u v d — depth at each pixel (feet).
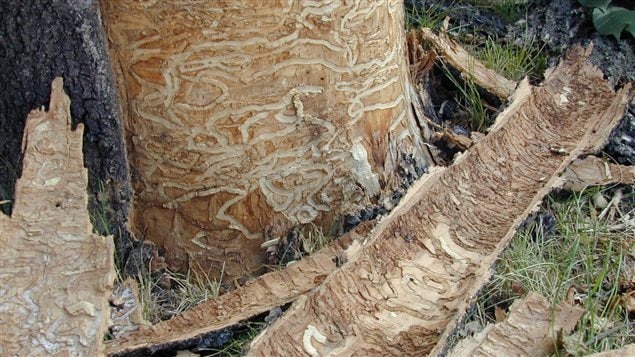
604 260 3.11
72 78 2.85
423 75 3.55
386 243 2.99
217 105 2.89
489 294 2.98
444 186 3.17
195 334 2.74
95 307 2.64
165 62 2.84
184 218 3.03
